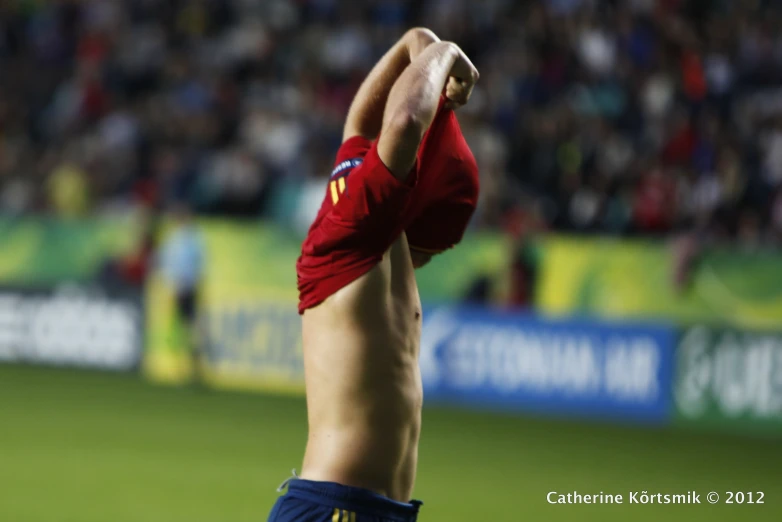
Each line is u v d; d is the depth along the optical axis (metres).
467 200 9.99
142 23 59.19
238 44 55.88
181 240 44.38
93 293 47.47
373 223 8.95
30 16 61.59
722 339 36.69
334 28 55.28
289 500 9.23
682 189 41.38
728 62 45.75
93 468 27.86
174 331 45.69
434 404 41.03
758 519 23.78
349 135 10.56
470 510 24.02
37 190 53.16
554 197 43.97
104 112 55.59
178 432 33.66
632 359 37.94
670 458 31.42
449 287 41.19
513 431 35.69
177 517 22.80
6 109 57.84
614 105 46.66
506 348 40.00
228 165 48.47
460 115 45.69
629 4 48.53
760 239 39.50
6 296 49.16
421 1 54.25
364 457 9.17
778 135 42.16
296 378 43.03
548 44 48.56
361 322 9.22
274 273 44.03
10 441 31.27
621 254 38.66
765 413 35.75
